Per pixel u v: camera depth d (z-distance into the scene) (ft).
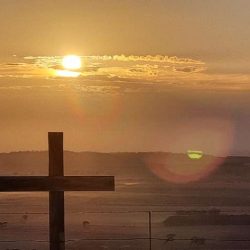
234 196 186.39
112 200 164.35
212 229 122.42
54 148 38.93
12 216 127.65
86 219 132.46
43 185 38.96
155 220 132.16
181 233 118.01
